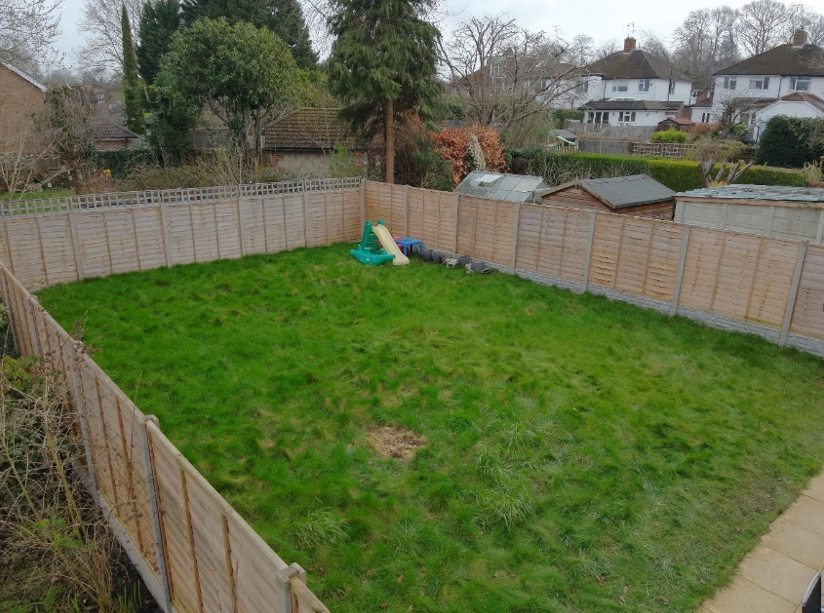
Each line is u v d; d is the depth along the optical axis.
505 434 7.70
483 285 14.42
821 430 8.24
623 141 37.34
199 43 24.64
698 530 6.23
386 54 19.89
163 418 7.96
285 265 15.70
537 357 10.37
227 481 6.62
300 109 26.92
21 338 9.12
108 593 5.05
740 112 42.00
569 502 6.46
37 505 6.06
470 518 6.17
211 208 15.56
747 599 5.39
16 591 5.30
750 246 11.05
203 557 4.11
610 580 5.51
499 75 32.25
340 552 5.68
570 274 14.08
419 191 17.14
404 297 13.46
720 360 10.39
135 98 40.22
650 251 12.54
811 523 6.41
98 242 13.94
